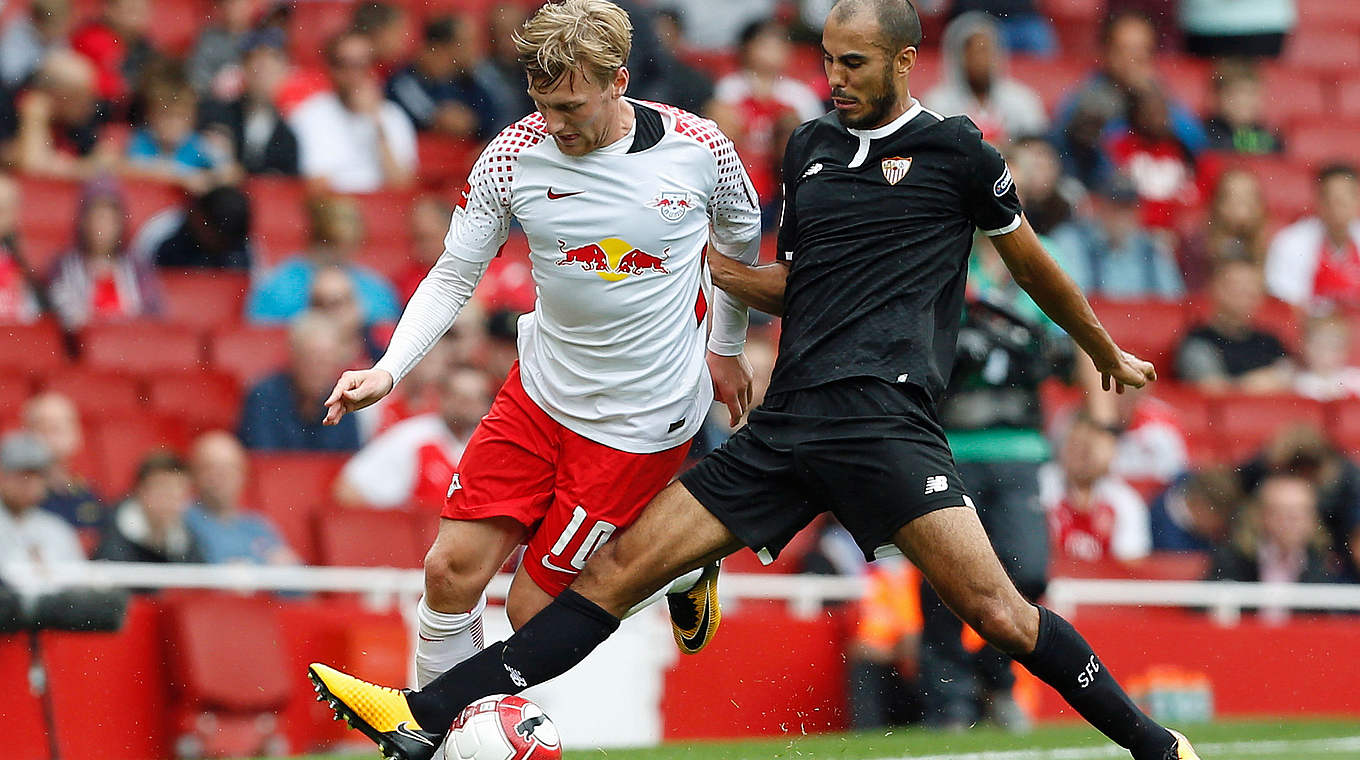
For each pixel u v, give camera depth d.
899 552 15.90
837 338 15.70
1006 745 23.70
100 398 33.84
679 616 18.25
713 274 16.83
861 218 15.81
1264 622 32.81
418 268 38.16
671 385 16.59
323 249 37.03
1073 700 15.69
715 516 15.88
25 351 34.72
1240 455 39.91
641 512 16.53
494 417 16.91
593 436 16.56
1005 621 15.27
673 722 28.27
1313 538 35.00
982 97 43.47
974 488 24.81
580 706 27.34
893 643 29.09
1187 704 31.33
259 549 29.03
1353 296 46.06
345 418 32.75
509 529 16.70
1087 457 33.59
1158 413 37.50
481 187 16.27
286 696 26.73
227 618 26.58
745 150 42.84
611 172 15.92
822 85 47.47
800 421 15.69
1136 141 45.78
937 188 15.73
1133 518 34.22
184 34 44.59
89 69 39.16
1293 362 42.59
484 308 34.78
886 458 15.34
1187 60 51.97
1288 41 54.06
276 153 40.00
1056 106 48.88
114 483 32.22
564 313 16.34
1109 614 33.19
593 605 16.05
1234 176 45.00
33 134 38.53
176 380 34.41
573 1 15.57
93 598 22.30
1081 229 42.84
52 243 38.19
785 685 29.09
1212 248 44.88
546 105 15.47
